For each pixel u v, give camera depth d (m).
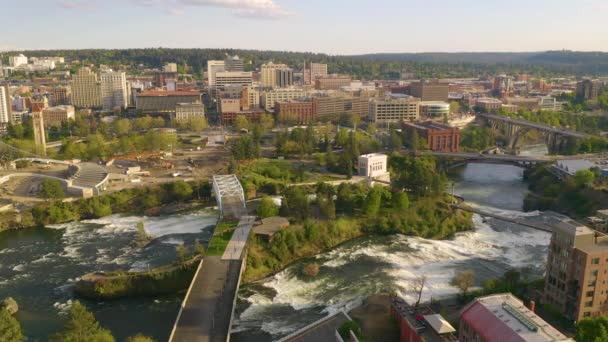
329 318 146.38
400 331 138.25
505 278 173.62
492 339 108.56
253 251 196.50
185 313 149.25
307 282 181.75
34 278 183.62
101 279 170.50
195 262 179.38
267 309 162.00
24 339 143.62
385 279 183.50
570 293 145.88
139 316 157.00
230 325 142.50
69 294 171.50
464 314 120.38
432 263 199.38
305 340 135.50
